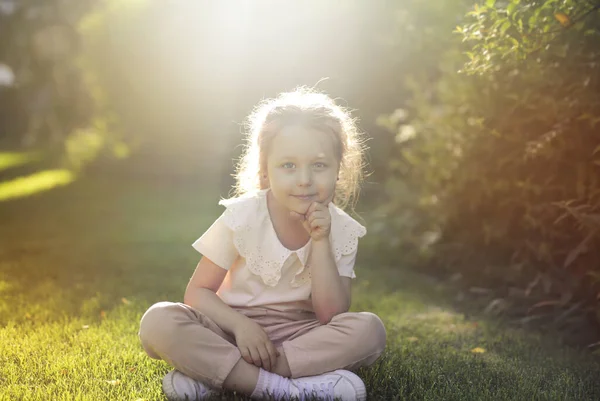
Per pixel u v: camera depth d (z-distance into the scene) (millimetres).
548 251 4301
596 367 3428
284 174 2686
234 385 2537
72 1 23422
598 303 4055
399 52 7348
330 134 2725
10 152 26594
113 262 6203
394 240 6676
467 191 5312
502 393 2779
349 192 3133
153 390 2684
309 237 2820
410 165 7055
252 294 2809
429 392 2719
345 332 2586
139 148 13227
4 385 2773
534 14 3666
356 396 2533
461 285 5422
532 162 4488
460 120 5344
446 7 5496
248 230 2750
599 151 3918
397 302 4969
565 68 4047
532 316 4293
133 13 12484
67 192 12469
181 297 4758
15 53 28516
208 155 12141
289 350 2574
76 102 20812
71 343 3461
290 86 9305
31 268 5820
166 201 10945
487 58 3908
